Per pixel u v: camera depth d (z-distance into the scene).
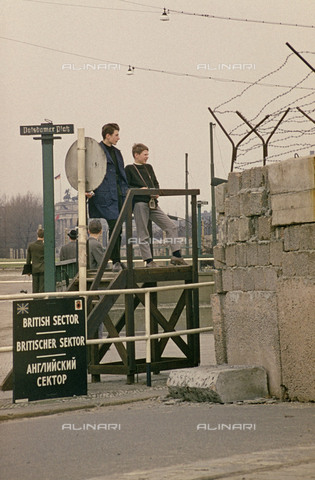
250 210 10.22
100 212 13.02
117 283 12.10
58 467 6.52
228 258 10.73
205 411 9.01
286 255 9.59
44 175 13.73
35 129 13.73
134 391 11.01
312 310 9.16
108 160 13.08
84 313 10.41
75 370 10.32
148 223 13.18
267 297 9.87
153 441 7.39
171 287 12.26
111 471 6.25
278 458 6.38
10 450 7.32
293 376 9.48
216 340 10.98
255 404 9.45
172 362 12.51
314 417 8.25
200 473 5.94
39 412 9.50
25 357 10.08
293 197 9.42
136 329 19.70
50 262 13.75
